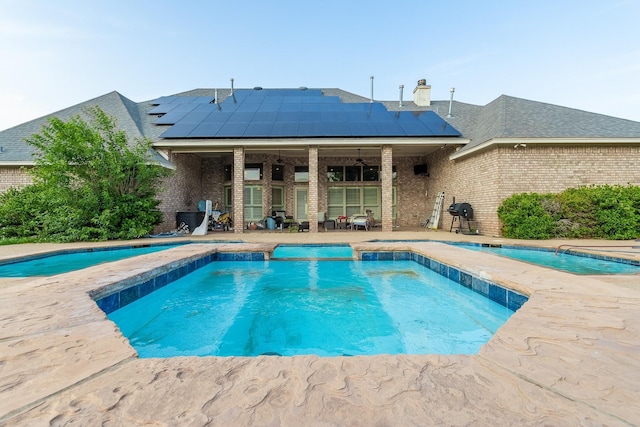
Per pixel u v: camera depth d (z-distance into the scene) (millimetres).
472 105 16312
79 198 9695
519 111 11844
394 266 7023
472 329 3867
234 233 12516
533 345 2006
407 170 16922
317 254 8234
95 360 1808
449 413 1324
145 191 10656
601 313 2621
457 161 12773
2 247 8078
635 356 1853
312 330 3867
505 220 9789
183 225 12766
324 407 1374
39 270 6344
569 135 9969
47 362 1779
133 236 10039
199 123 13430
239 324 4074
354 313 4414
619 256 6340
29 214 10062
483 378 1616
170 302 4934
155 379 1605
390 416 1308
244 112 14820
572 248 7402
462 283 5035
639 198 9320
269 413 1330
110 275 4203
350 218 16391
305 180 16766
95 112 10391
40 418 1293
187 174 14578
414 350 3326
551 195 9703
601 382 1565
